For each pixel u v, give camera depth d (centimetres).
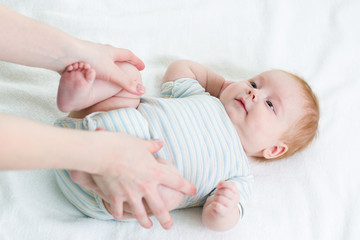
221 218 112
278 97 137
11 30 88
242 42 170
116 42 153
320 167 142
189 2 172
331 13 182
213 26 169
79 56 100
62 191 114
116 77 108
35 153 67
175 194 98
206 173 119
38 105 129
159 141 95
